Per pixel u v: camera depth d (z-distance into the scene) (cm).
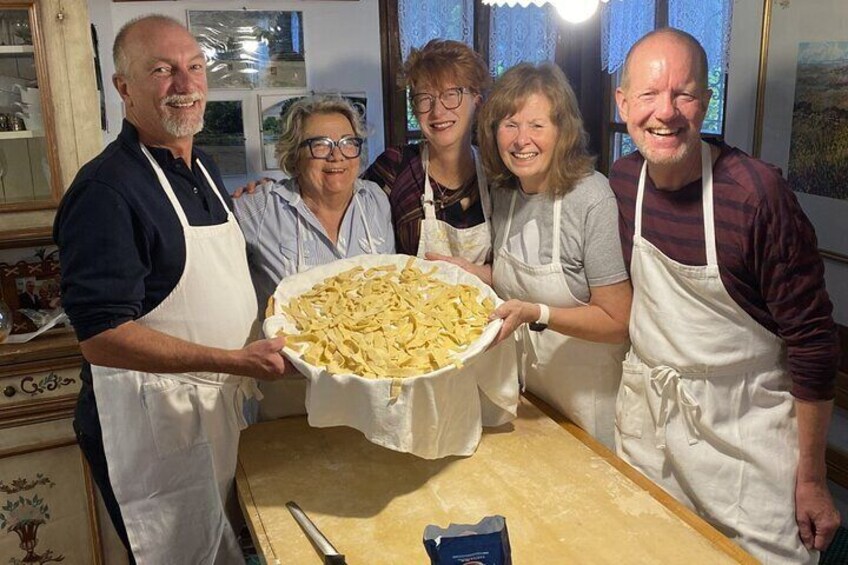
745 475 158
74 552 229
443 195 197
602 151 348
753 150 255
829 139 225
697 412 158
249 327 170
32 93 218
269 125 326
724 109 274
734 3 257
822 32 223
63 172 222
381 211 194
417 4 324
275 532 135
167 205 158
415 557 128
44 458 220
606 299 170
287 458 160
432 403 137
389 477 151
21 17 212
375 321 152
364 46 329
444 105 188
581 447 161
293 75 325
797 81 234
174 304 160
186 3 308
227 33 314
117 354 150
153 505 171
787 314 149
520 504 140
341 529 136
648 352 164
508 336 156
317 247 186
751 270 150
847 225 222
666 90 144
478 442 161
